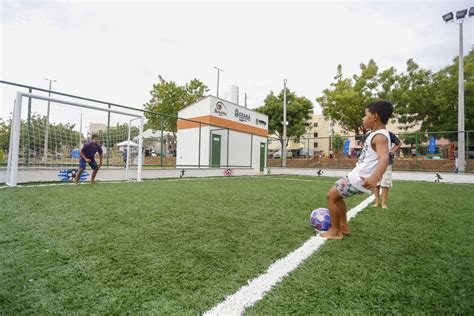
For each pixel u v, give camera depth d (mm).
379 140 1945
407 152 12219
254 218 2977
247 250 1917
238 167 12938
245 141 15547
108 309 1125
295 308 1177
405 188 7371
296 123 24703
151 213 3109
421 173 10914
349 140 14320
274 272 1551
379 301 1240
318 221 2496
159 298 1229
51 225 2461
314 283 1421
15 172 5422
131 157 9812
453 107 16203
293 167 15328
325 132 36719
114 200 3959
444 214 3475
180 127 14164
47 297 1211
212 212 3260
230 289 1337
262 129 17062
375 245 2088
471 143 10977
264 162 17312
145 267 1570
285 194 5242
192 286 1355
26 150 6219
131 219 2781
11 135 5660
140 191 5133
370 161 2018
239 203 3996
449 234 2447
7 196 4066
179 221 2748
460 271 1594
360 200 4832
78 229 2350
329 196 2252
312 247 2010
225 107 14023
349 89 19250
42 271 1480
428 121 17219
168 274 1486
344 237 2316
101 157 6539
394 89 17469
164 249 1893
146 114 14078
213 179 9398
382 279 1476
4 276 1408
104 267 1554
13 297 1201
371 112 2064
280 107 24328
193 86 18141
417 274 1547
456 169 11117
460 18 11477
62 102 6504
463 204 4379
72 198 4023
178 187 6125
